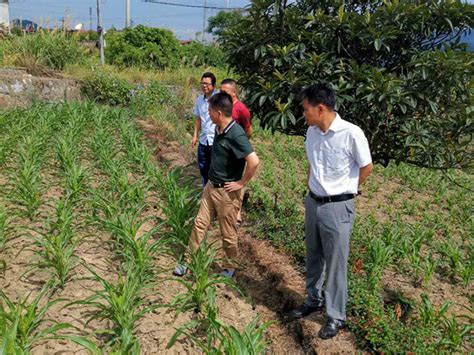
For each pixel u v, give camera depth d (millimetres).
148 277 3838
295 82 4324
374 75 3971
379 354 3469
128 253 4184
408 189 8672
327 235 3512
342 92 4242
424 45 4414
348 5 4523
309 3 4625
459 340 3521
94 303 3293
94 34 30812
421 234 5562
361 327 3688
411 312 4129
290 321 4020
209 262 3988
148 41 18328
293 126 4887
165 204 5500
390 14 4098
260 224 5836
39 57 13961
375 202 7746
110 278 4184
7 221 4836
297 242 5289
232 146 3943
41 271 4109
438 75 3984
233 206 4152
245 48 4789
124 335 3057
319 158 3500
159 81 15414
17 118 8469
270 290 4551
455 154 4309
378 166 9734
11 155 6773
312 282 3891
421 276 4906
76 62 14812
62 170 6379
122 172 6133
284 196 7348
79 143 7918
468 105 4180
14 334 2711
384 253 4617
